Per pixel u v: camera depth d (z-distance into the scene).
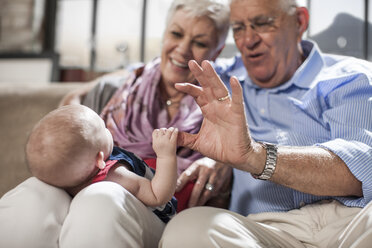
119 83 1.60
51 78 3.96
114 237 0.72
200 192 1.17
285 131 1.25
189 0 1.37
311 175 0.95
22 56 4.06
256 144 0.94
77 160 0.82
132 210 0.79
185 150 1.34
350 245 0.77
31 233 0.73
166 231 0.78
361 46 2.87
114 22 4.16
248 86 1.41
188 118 1.38
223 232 0.76
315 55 1.35
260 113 1.33
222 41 1.48
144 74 1.50
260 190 1.21
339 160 0.97
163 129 0.91
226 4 1.41
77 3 4.27
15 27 4.29
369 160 0.96
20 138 1.77
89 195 0.75
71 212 0.74
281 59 1.33
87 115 0.87
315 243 1.00
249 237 0.79
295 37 1.36
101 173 0.88
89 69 4.06
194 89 0.88
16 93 1.90
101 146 0.87
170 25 1.41
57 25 4.36
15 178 1.69
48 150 0.81
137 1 4.09
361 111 1.11
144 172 1.03
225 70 1.53
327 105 1.22
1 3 4.31
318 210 1.06
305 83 1.29
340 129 1.11
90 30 4.20
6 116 1.83
